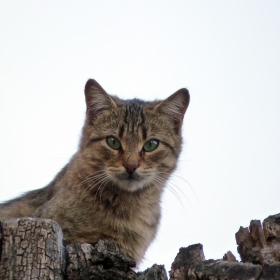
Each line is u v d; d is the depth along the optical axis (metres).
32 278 7.67
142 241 13.67
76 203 13.35
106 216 13.27
